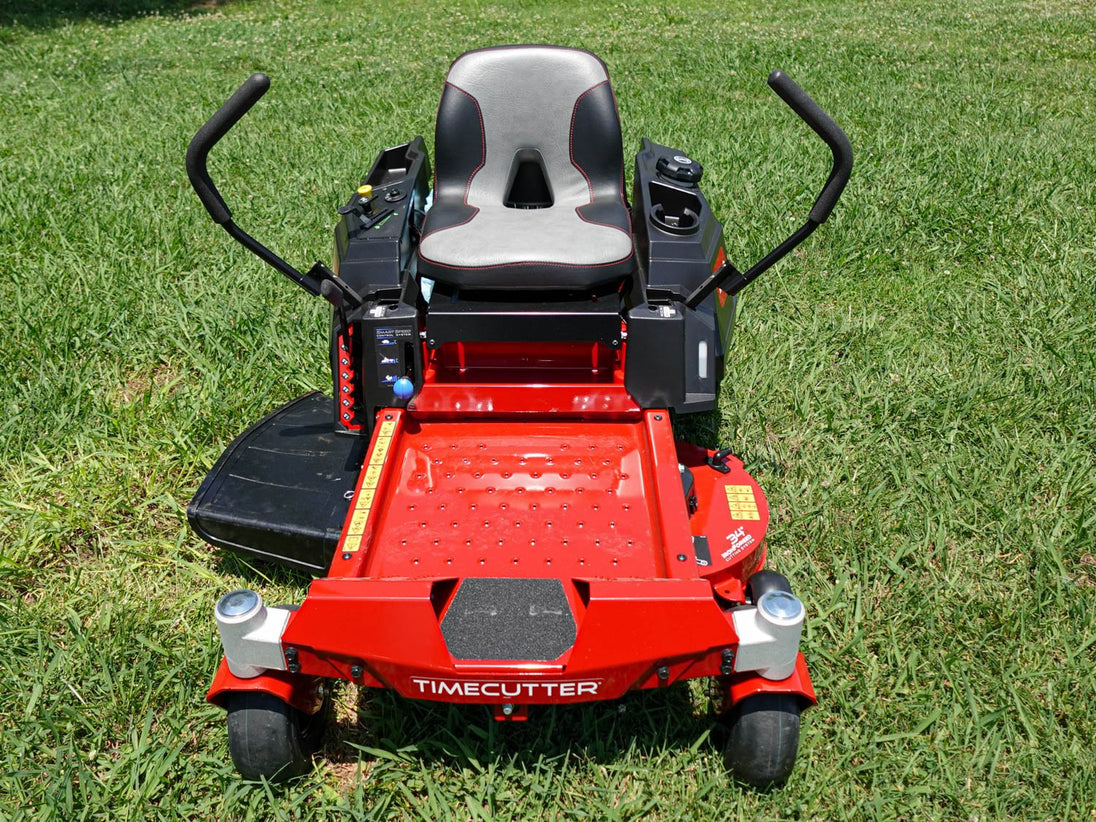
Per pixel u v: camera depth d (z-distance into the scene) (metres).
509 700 2.37
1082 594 3.17
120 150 7.03
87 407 4.06
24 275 5.08
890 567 3.27
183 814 2.54
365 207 3.40
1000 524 3.45
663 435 2.96
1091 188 6.16
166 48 11.00
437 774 2.66
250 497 3.26
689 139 7.01
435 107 8.17
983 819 2.52
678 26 11.97
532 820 2.54
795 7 13.24
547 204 3.89
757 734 2.44
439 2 13.91
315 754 2.74
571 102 3.67
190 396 4.11
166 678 2.85
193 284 5.04
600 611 2.25
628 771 2.66
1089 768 2.60
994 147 6.87
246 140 7.21
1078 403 4.10
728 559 2.84
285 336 4.52
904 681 2.91
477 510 2.81
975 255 5.43
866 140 7.16
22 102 8.52
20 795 2.58
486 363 3.22
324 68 9.86
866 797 2.60
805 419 4.03
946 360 4.47
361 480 2.79
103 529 3.53
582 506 2.82
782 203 5.88
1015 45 10.75
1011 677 2.89
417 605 2.26
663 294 3.18
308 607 2.27
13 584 3.31
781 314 4.84
